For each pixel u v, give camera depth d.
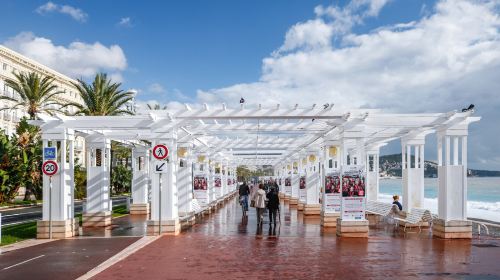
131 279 8.48
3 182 34.31
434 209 34.53
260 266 9.65
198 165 25.14
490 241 13.23
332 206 17.00
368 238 13.89
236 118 14.81
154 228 14.72
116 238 14.00
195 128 17.70
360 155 14.49
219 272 9.07
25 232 15.72
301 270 9.24
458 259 10.43
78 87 36.06
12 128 54.41
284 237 14.13
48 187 14.47
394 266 9.63
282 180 42.62
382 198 52.12
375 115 14.50
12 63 53.97
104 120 14.86
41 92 37.94
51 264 9.88
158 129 14.96
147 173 23.53
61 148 14.55
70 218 14.66
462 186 13.94
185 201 19.42
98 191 17.86
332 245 12.49
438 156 14.59
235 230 16.11
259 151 34.31
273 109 14.57
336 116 14.47
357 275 8.80
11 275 8.82
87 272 9.06
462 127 14.02
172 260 10.32
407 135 17.83
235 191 55.16
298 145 25.42
